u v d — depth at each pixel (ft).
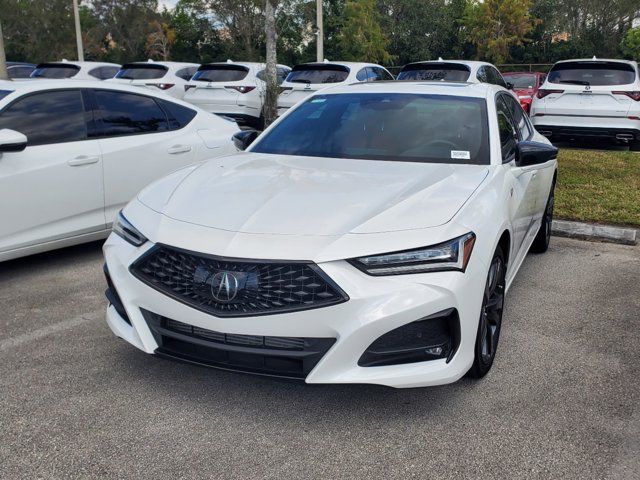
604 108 36.37
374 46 122.62
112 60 175.42
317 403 10.33
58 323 13.53
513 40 132.46
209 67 47.39
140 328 10.15
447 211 9.96
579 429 9.64
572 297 15.58
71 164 17.08
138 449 9.04
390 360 9.25
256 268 9.12
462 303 9.45
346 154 13.23
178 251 9.59
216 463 8.76
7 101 16.43
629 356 12.24
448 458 8.91
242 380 11.05
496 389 10.85
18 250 16.26
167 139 19.71
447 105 14.19
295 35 143.64
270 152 13.89
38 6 172.35
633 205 23.77
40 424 9.62
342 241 9.20
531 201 15.03
